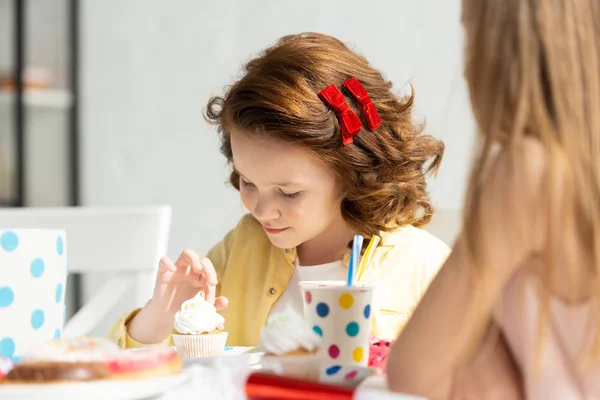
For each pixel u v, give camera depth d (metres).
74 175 3.49
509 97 0.74
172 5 3.31
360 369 0.78
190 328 1.12
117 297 1.55
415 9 2.72
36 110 3.56
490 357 0.77
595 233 0.70
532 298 0.74
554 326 0.73
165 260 1.25
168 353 0.75
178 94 3.31
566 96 0.71
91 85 3.49
